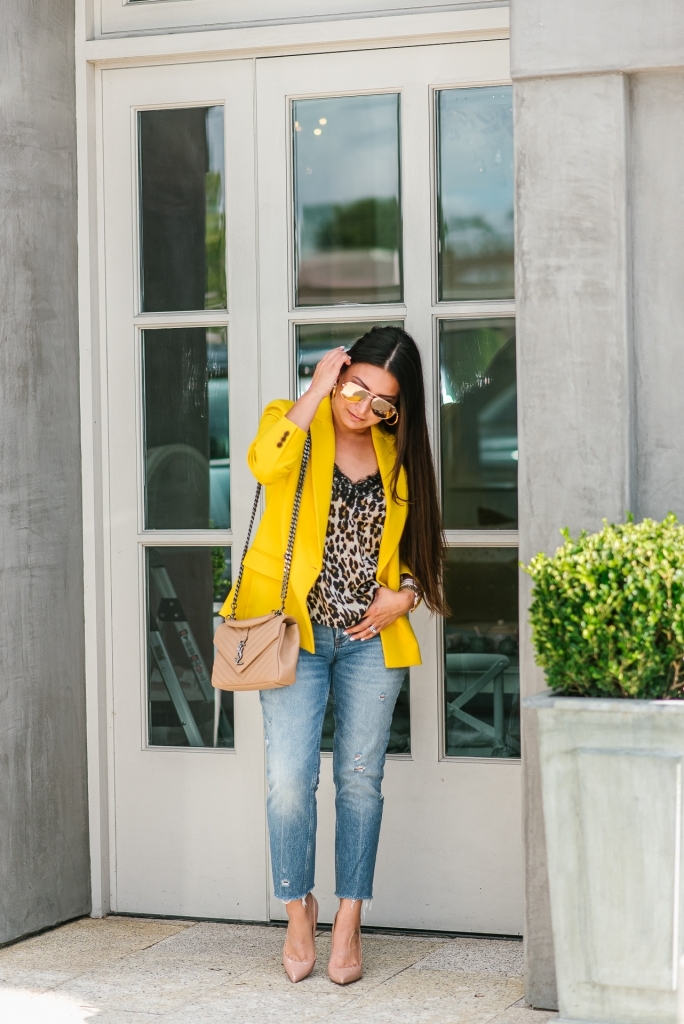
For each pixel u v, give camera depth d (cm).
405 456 330
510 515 367
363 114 374
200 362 388
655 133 301
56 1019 300
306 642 321
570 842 268
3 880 356
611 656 260
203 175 386
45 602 374
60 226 382
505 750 367
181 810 388
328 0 373
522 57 302
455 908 368
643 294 303
